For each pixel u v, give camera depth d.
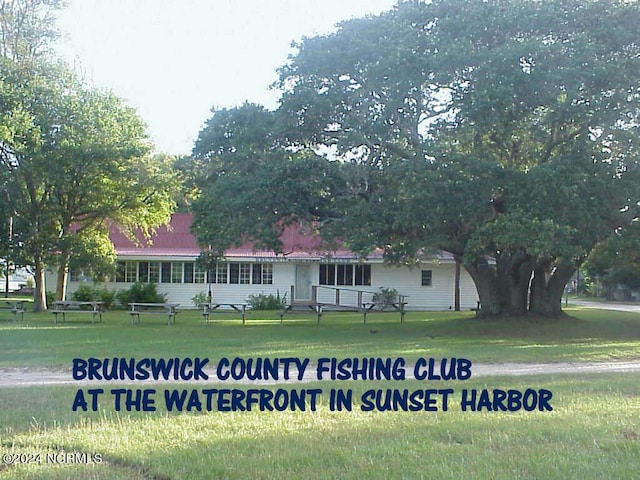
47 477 6.91
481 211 21.30
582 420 9.46
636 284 57.75
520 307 27.56
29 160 32.03
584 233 21.66
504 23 23.00
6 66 33.66
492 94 20.89
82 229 36.34
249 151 25.19
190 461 7.45
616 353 18.89
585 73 21.06
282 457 7.58
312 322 30.08
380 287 41.84
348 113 24.06
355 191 24.17
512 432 8.75
